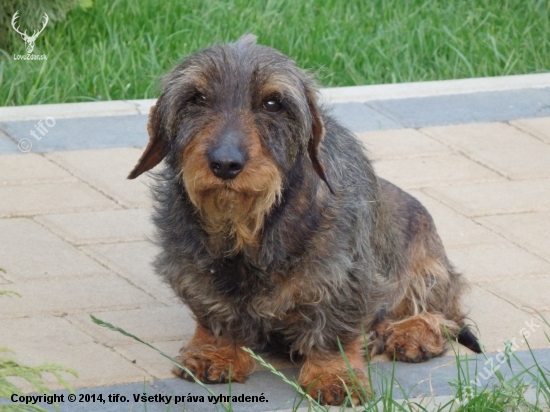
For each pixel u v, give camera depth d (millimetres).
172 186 5402
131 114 9211
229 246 5262
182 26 10852
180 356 5668
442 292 6277
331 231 5305
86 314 6301
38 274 6742
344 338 5527
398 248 6113
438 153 8648
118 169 8258
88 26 10883
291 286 5320
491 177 8258
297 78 5238
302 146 5191
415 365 5828
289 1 11469
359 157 5770
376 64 10516
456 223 7535
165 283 6184
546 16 11617
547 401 5141
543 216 7668
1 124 8906
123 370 5684
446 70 10500
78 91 9836
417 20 11406
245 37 5445
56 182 8008
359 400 5379
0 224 7359
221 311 5488
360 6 11781
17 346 5887
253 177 4965
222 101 5082
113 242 7199
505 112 9445
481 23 11359
